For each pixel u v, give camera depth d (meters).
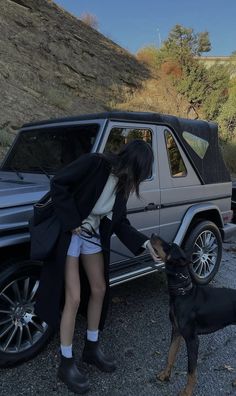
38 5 16.38
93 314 3.07
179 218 4.61
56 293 2.80
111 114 3.90
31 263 3.15
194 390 3.00
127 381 3.06
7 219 3.13
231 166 14.09
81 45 16.22
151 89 17.11
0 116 8.98
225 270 5.74
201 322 2.96
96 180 2.76
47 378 3.04
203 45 19.92
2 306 3.10
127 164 2.77
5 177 4.20
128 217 3.95
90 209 2.79
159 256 3.01
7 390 2.88
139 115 4.20
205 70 17.89
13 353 3.10
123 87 16.02
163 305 4.42
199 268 4.88
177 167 4.61
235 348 3.63
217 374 3.21
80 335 3.69
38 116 9.96
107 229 2.93
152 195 4.19
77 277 2.88
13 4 14.84
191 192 4.75
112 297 4.57
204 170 4.99
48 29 15.20
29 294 3.22
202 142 5.02
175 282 2.98
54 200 2.71
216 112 17.66
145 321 4.03
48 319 2.83
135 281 5.08
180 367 3.28
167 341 3.67
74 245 2.83
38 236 2.78
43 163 4.20
